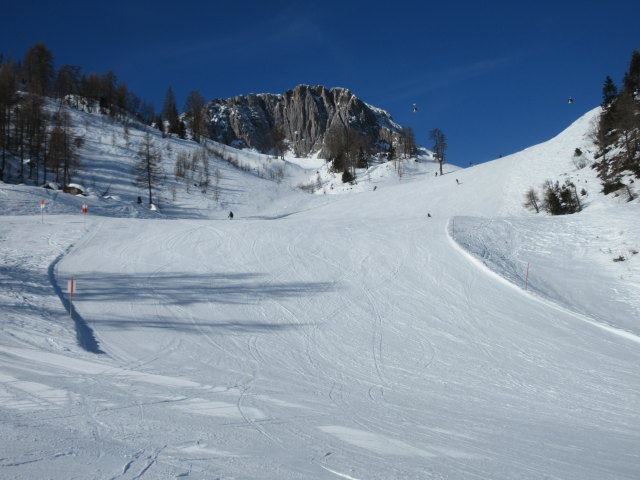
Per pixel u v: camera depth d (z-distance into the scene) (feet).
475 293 60.85
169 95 398.83
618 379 37.35
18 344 34.35
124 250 73.10
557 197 137.80
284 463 17.19
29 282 53.98
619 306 62.13
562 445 22.85
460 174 199.41
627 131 143.64
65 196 130.41
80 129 249.75
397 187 204.13
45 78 293.43
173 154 260.42
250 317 50.70
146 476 14.85
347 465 17.61
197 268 66.54
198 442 18.60
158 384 28.14
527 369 39.37
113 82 341.21
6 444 16.67
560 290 66.69
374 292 60.59
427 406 29.09
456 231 90.43
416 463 18.62
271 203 216.33
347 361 39.86
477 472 18.24
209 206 196.24
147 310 49.96
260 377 33.37
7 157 184.85
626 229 85.97
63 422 19.66
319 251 77.41
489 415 28.07
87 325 43.93
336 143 407.23
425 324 50.75
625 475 19.10
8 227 82.38
